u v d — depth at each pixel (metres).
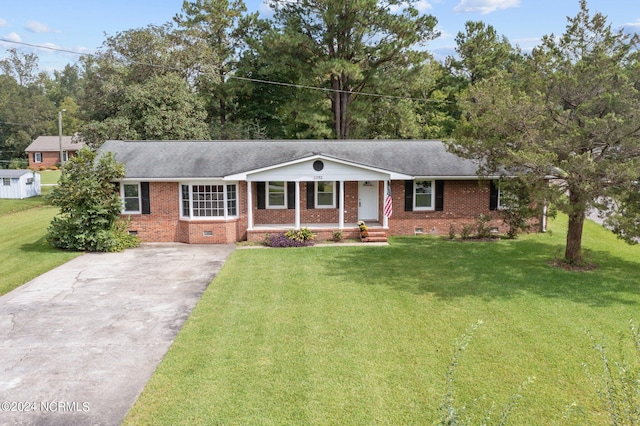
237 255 18.44
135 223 21.03
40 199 37.41
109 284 14.34
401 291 13.45
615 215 13.02
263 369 8.66
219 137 38.72
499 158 15.02
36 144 67.62
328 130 34.88
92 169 19.47
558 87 14.71
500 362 8.92
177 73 36.62
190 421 7.02
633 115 13.07
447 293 13.23
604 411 7.28
